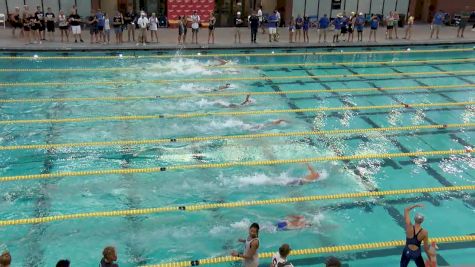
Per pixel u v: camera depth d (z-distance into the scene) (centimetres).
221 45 1912
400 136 1178
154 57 1789
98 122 1199
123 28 2016
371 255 751
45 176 944
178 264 715
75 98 1350
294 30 1991
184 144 1097
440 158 1072
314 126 1220
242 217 835
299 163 1029
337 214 855
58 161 1003
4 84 1444
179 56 1817
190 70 1652
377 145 1126
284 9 2317
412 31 2297
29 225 793
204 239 774
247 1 2308
